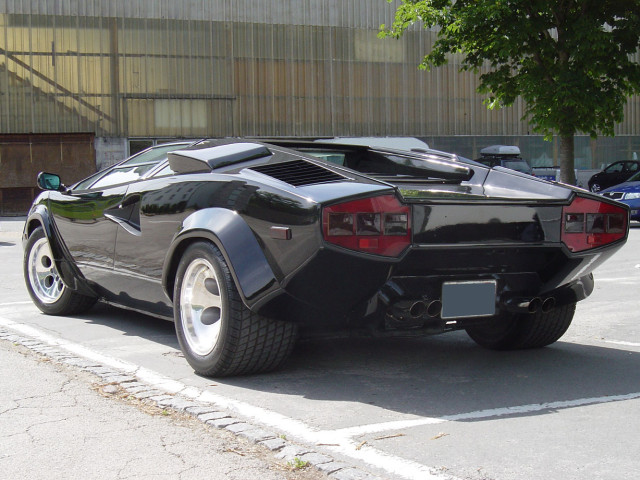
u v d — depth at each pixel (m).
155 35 28.03
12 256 11.58
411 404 3.64
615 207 4.12
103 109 27.66
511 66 17.78
